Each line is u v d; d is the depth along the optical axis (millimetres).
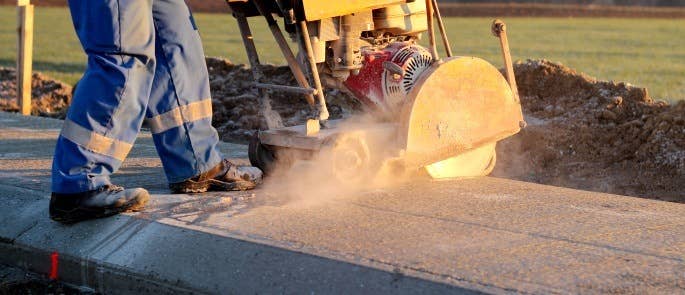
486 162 10250
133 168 10219
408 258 6398
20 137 12531
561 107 14859
